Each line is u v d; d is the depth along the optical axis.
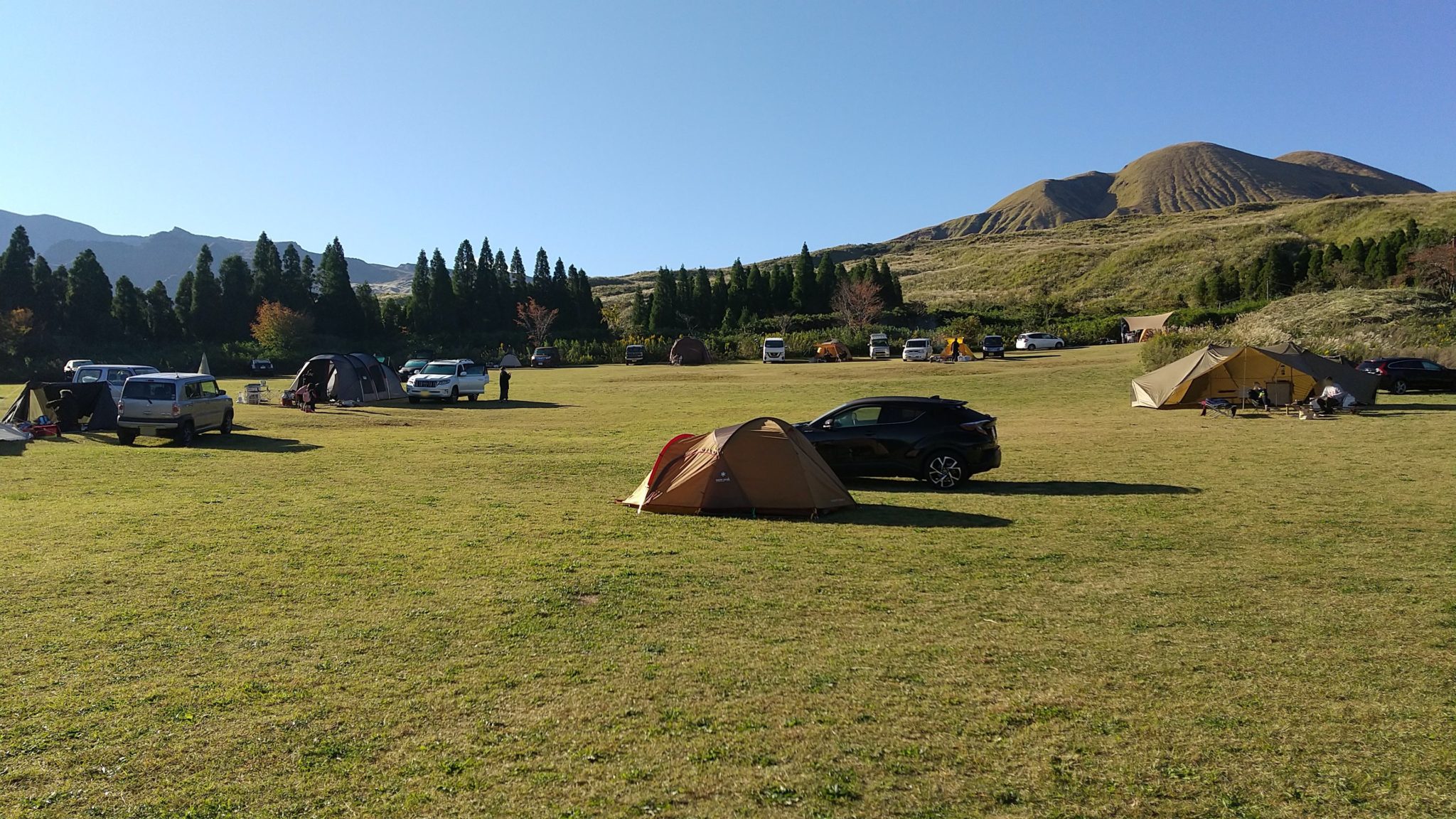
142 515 11.18
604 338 86.56
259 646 6.17
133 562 8.59
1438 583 7.71
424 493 13.23
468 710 5.05
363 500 12.56
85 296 71.38
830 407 31.53
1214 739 4.56
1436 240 78.88
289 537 9.85
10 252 68.75
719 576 8.17
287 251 83.75
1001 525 10.77
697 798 4.04
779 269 102.25
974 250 159.88
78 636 6.35
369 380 33.91
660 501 11.73
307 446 19.84
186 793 4.12
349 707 5.10
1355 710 4.91
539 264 95.75
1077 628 6.55
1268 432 21.31
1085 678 5.46
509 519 11.10
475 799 4.05
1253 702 5.05
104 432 22.95
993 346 58.19
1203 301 90.94
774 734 4.70
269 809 3.98
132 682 5.47
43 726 4.82
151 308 76.12
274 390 42.97
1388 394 30.67
